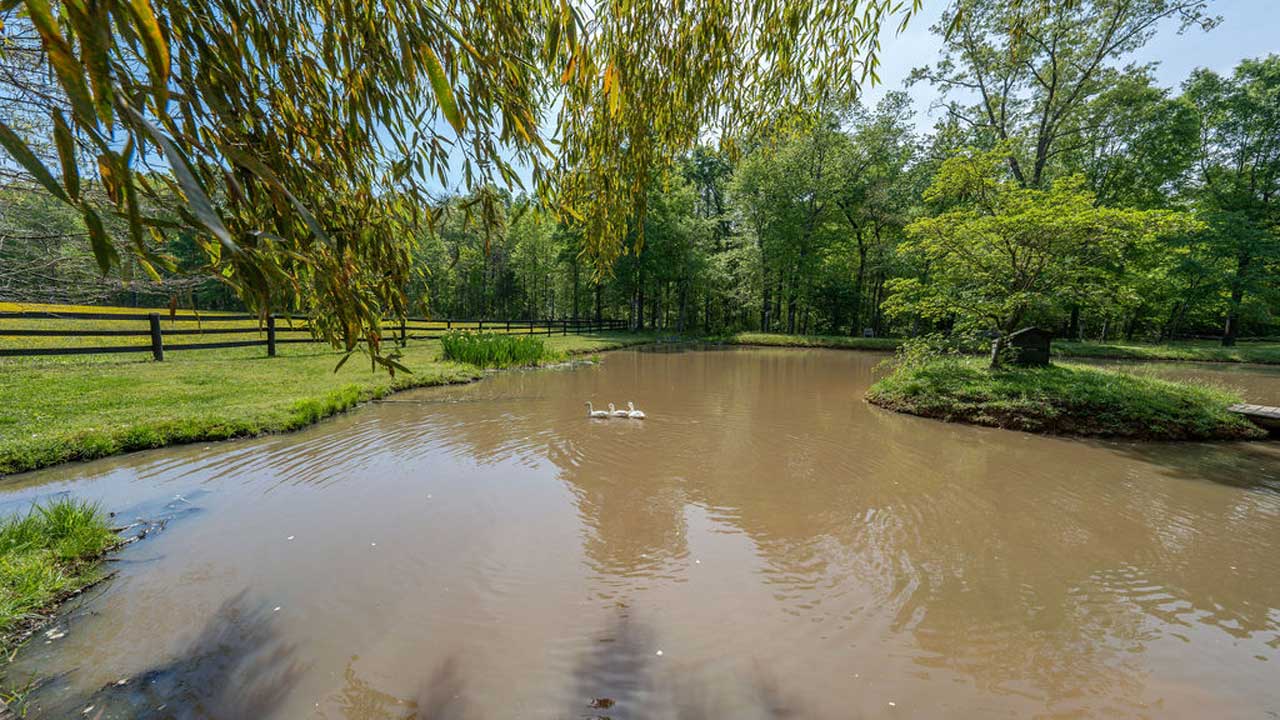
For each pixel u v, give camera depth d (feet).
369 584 10.78
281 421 22.66
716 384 41.01
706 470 18.94
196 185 2.81
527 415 27.40
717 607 10.22
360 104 5.84
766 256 92.48
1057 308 33.86
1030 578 11.54
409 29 5.10
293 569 11.32
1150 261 62.69
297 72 5.78
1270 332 97.86
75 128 3.62
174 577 10.91
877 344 78.28
